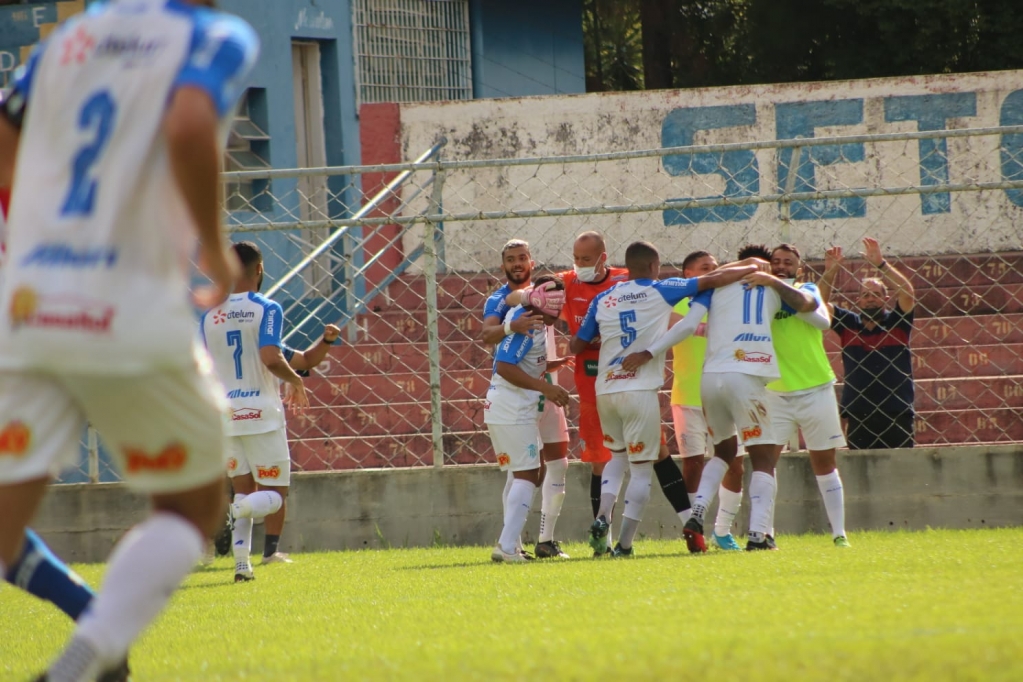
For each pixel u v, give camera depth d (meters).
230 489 30.03
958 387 36.53
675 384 27.34
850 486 30.33
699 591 15.47
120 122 7.77
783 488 30.42
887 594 13.60
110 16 8.10
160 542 8.29
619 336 24.59
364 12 54.84
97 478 32.91
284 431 25.00
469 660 10.43
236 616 17.19
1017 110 42.78
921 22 64.62
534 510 31.12
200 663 12.10
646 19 78.56
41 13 42.62
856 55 68.19
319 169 31.59
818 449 25.25
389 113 46.09
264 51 50.25
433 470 31.72
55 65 8.14
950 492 30.12
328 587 20.88
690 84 78.69
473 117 45.47
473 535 31.59
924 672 8.51
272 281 49.00
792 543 26.64
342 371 40.34
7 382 7.96
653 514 30.77
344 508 31.89
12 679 11.70
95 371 7.68
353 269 40.03
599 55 85.50
